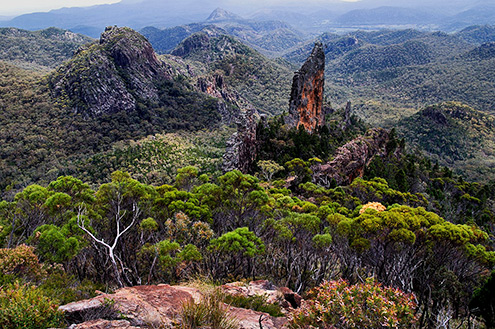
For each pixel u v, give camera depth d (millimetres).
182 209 23078
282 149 67250
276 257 24500
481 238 25219
